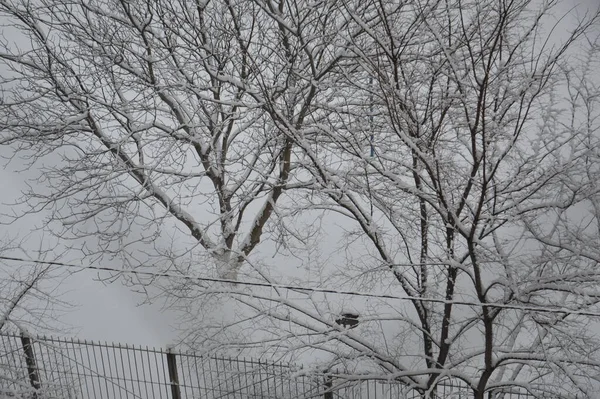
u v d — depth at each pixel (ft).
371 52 38.37
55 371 34.91
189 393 35.29
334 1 34.01
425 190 32.58
